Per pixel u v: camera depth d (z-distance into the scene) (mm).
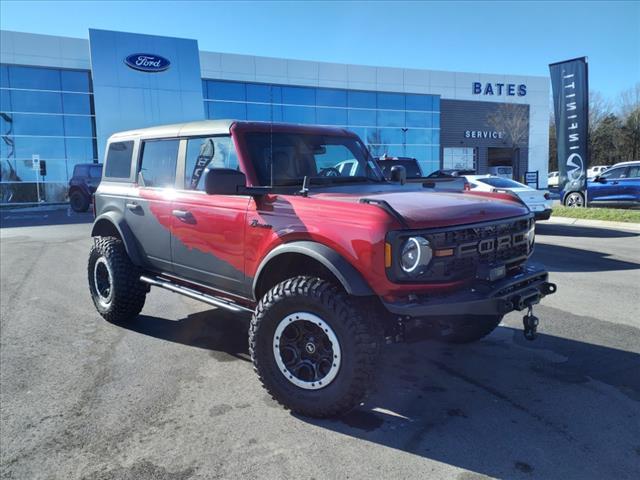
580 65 16906
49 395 3811
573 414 3447
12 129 28156
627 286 7023
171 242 4590
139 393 3832
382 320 3400
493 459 2922
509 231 3672
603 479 2732
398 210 3229
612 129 57500
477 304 3146
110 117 28547
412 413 3482
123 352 4688
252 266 3773
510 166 43281
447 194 4012
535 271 3725
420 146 37969
